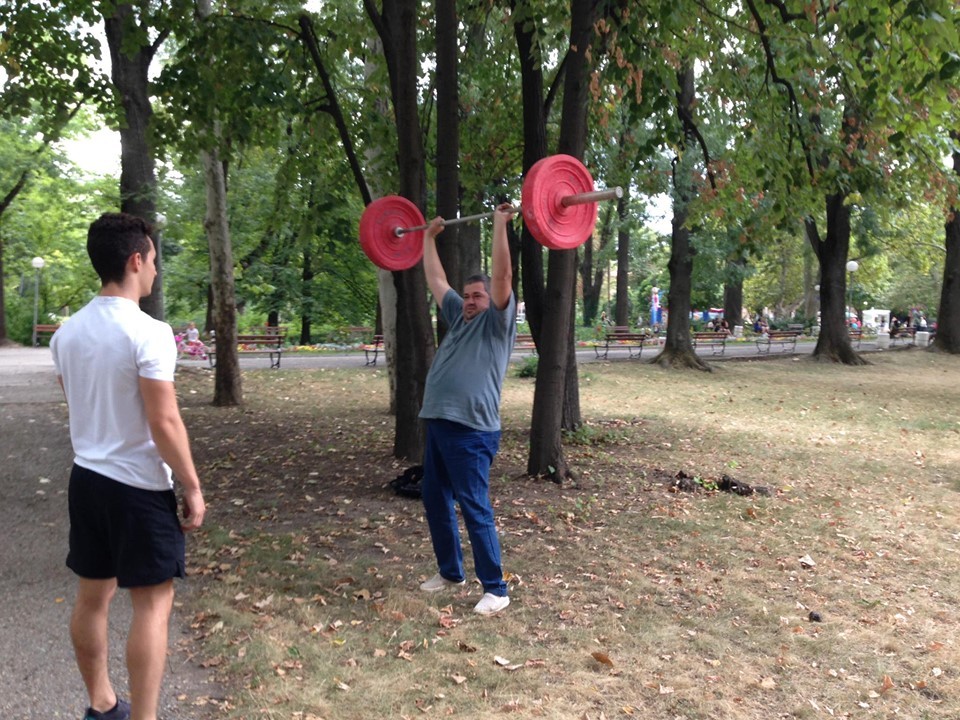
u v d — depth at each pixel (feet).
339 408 44.98
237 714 11.07
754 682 12.56
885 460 33.06
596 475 26.68
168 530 9.62
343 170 35.55
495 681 12.23
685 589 16.60
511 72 37.06
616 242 137.59
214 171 42.57
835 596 16.63
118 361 9.30
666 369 71.31
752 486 26.14
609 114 30.58
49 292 117.91
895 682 12.88
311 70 33.19
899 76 24.93
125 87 45.21
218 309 44.09
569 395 34.83
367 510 21.95
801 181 32.60
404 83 26.04
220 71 30.01
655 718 11.43
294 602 15.11
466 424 14.69
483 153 39.29
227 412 42.11
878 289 186.29
